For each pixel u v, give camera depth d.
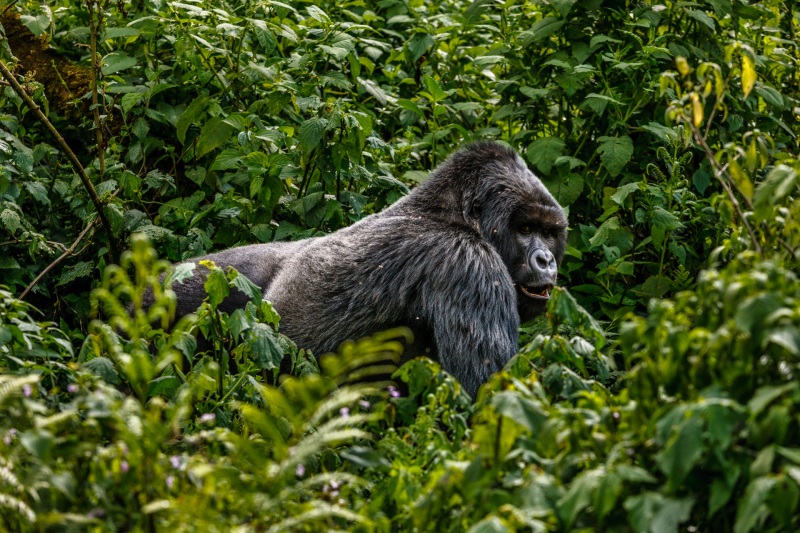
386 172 12.41
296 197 12.20
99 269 11.70
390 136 14.72
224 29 12.51
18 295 12.03
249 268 10.27
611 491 4.92
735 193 11.20
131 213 11.93
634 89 12.53
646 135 12.55
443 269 9.32
